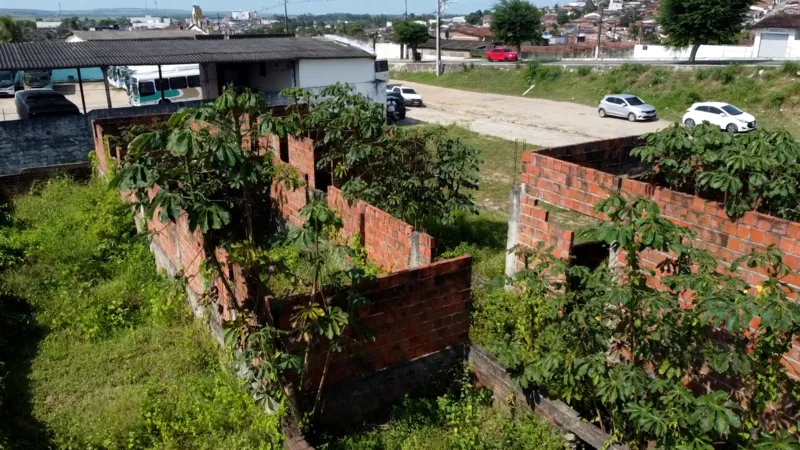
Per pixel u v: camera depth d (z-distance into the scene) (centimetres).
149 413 575
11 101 3127
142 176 451
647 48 4550
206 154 503
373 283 548
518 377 545
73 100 3216
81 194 1231
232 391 589
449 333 611
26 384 637
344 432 563
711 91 2778
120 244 998
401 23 5159
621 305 474
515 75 3753
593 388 515
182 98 2798
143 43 2206
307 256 613
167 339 711
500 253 980
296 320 508
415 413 568
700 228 607
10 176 1320
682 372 475
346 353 555
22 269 879
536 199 792
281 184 990
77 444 545
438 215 963
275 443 525
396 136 948
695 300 448
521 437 539
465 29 6781
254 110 572
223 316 644
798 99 2456
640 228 412
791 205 621
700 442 401
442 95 3556
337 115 1027
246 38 2562
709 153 660
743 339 485
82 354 693
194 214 468
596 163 885
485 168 1756
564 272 521
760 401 453
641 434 488
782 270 450
